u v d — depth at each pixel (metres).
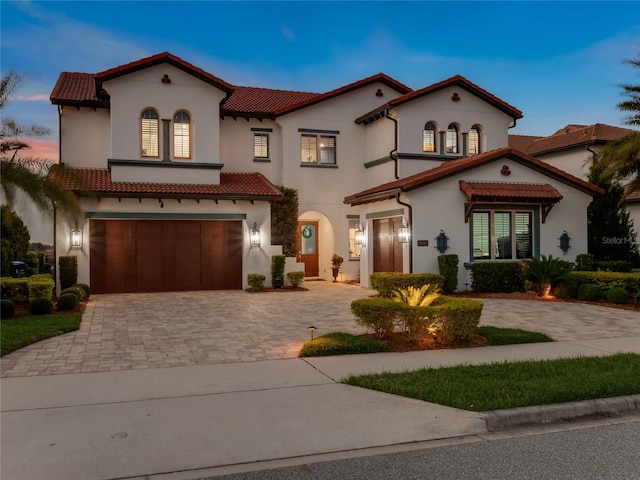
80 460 4.64
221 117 21.72
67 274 16.64
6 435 5.18
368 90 23.31
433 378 7.06
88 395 6.48
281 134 22.41
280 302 15.80
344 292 18.61
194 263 18.91
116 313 13.52
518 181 17.94
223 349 9.28
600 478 4.41
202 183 19.09
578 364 7.83
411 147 20.47
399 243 18.25
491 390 6.49
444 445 5.15
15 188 12.14
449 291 16.72
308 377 7.35
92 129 20.05
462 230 17.45
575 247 18.64
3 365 8.04
